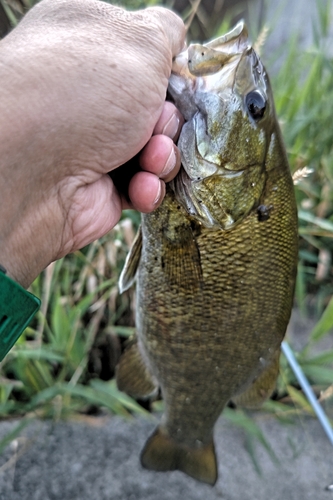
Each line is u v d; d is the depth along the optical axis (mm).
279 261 287
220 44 239
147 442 369
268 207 273
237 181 256
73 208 229
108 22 219
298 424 451
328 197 532
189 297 291
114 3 479
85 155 214
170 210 266
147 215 274
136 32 219
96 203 239
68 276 456
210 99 237
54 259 242
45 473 406
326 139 560
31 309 206
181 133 238
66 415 440
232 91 239
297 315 532
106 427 440
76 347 432
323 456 431
